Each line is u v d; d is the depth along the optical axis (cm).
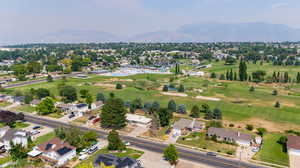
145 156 7106
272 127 9481
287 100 13600
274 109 11844
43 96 13538
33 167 6419
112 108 9281
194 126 9231
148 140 8325
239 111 11562
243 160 6856
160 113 9681
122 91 16200
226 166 6531
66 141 7462
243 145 7862
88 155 7175
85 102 12900
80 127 9562
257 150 7462
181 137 8569
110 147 7525
